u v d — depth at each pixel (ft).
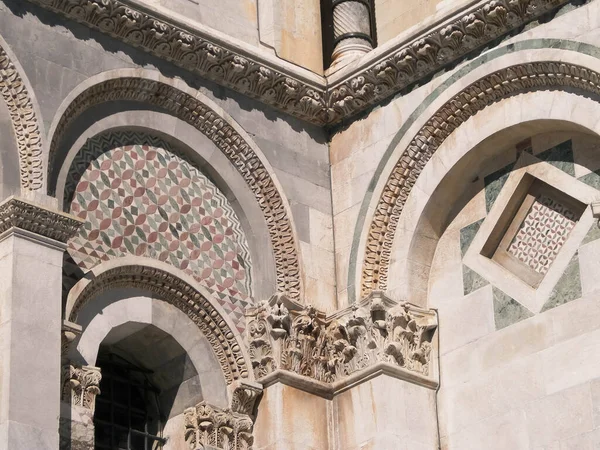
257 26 74.59
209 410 68.28
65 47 67.31
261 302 70.28
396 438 68.23
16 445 59.21
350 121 74.49
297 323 70.23
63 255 65.10
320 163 74.38
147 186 69.26
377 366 69.10
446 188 71.41
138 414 69.15
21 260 61.87
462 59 71.20
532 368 67.31
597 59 66.49
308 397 69.82
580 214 68.08
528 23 69.41
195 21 71.10
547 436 66.08
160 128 70.18
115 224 67.72
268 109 73.51
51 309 61.93
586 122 67.31
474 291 70.08
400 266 71.31
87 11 67.92
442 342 70.44
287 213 72.13
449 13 70.69
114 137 68.80
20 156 64.54
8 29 65.82
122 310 67.36
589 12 67.51
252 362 69.77
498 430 67.62
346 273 72.38
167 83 70.13
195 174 71.05
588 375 65.62
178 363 69.31
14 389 59.93
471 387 68.95
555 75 68.08
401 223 71.92
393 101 73.05
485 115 70.59
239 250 71.31
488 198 70.74
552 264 68.18
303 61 75.72
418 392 69.51
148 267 67.97
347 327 70.44
